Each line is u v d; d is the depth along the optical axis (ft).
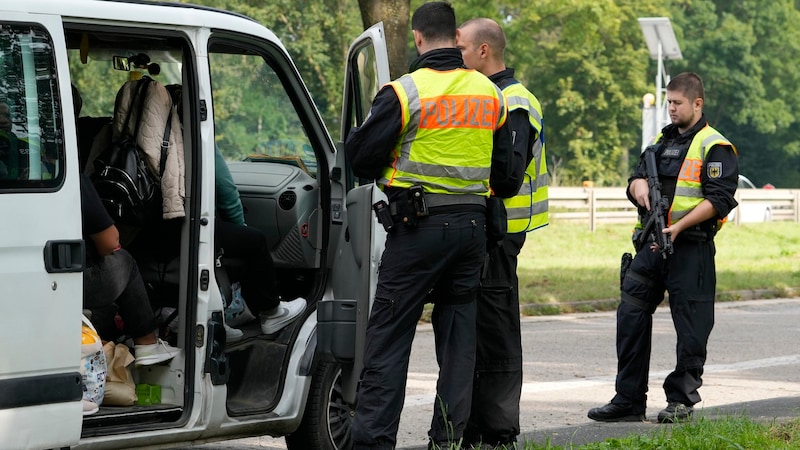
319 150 44.57
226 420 39.32
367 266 38.32
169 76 42.83
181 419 38.04
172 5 38.04
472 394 39.88
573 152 382.22
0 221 32.50
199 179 38.24
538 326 92.79
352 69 44.24
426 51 37.32
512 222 40.93
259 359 42.47
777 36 460.55
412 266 36.45
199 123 38.29
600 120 382.01
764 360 75.72
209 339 38.47
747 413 50.44
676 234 50.62
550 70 376.27
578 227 185.06
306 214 44.42
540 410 56.80
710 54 444.55
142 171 39.06
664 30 144.25
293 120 44.62
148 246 40.81
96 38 40.70
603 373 68.95
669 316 102.68
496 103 37.47
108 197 39.11
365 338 37.55
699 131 51.26
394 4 90.27
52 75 34.14
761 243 191.52
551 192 188.96
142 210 39.24
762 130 453.99
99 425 36.73
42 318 33.24
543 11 313.73
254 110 44.86
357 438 36.42
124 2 36.50
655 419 52.34
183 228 38.40
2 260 32.53
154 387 38.81
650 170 51.67
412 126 36.27
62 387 33.73
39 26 33.99
